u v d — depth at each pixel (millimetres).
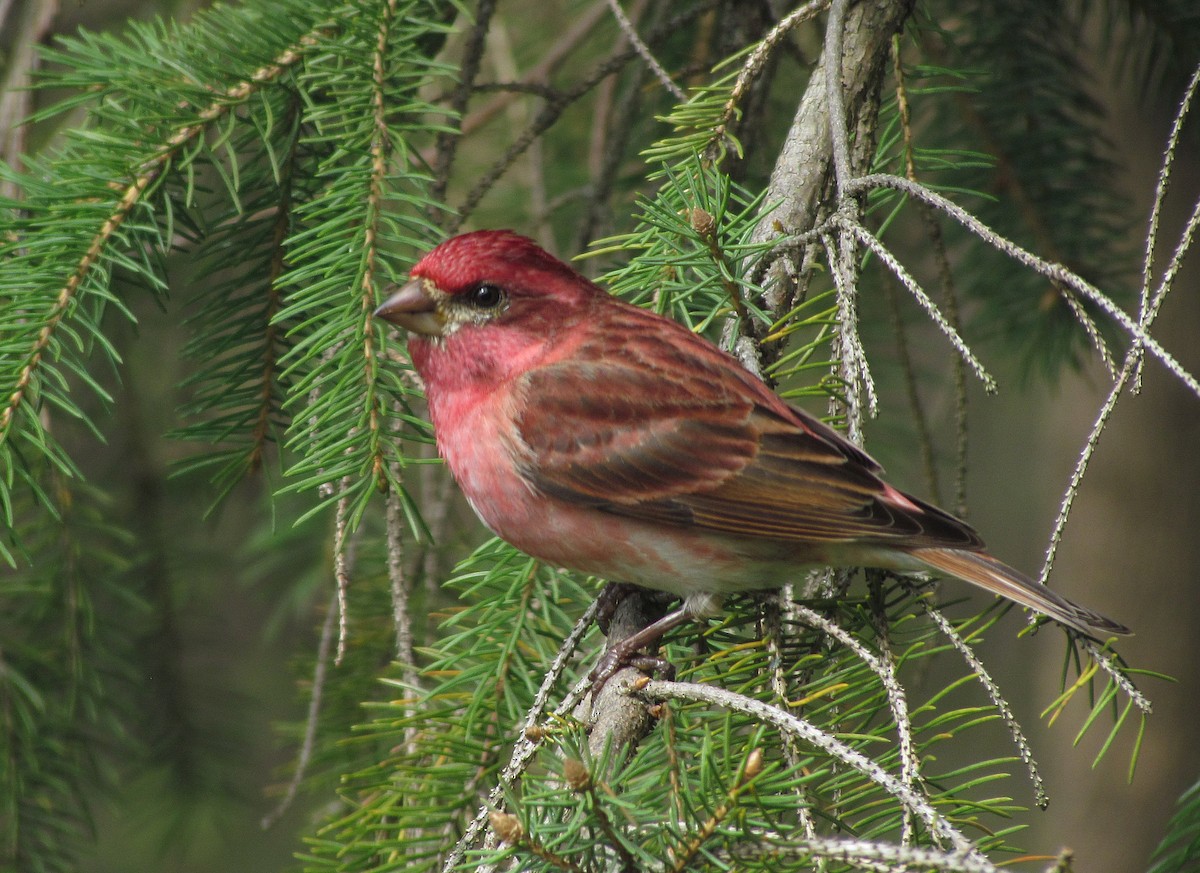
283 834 11625
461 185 11867
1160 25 9727
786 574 7047
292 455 9812
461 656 6641
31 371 6414
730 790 4730
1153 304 5648
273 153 6770
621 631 6883
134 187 6863
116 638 9859
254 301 7500
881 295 11039
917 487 12445
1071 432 12922
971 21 9883
